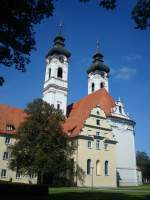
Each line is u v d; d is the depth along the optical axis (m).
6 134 72.88
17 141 62.75
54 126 59.56
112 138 78.88
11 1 21.28
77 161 70.88
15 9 22.08
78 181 69.25
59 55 98.81
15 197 31.86
